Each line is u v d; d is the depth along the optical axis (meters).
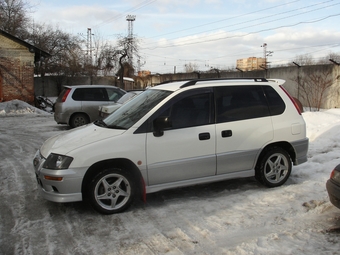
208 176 4.86
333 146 8.15
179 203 4.74
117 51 38.56
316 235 3.74
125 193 4.43
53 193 4.23
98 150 4.27
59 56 37.62
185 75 29.34
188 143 4.65
